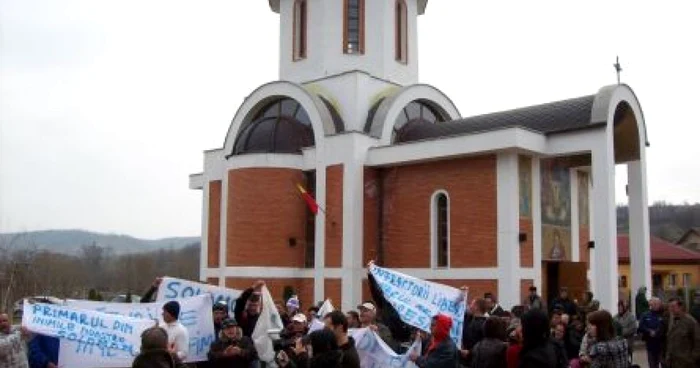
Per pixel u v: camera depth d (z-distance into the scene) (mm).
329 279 24312
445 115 28000
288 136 26312
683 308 11875
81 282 59625
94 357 9094
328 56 28375
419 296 10023
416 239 23844
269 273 24797
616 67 22938
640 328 15336
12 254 37250
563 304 16578
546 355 7031
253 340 9672
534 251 22219
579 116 21875
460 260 22594
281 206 25188
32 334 9062
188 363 9727
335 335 7230
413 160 23594
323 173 25031
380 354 9062
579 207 25359
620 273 44188
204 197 29328
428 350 8562
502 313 12031
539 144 21984
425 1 31062
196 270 78688
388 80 28359
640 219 23391
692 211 102812
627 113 23328
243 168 25469
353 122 26234
